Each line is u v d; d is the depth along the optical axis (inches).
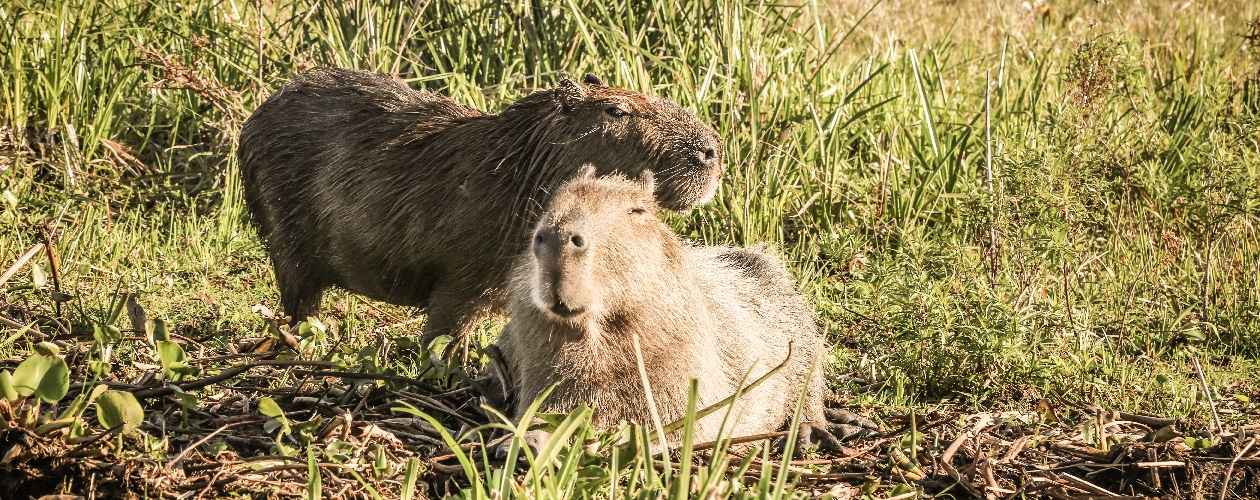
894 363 783.7
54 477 505.0
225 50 1219.9
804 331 692.1
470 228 755.4
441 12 1180.5
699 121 762.2
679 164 739.4
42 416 535.5
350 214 788.6
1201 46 1505.9
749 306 657.0
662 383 553.6
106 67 1211.2
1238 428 695.1
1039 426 668.1
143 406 593.0
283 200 826.2
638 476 535.8
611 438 546.3
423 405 619.8
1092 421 683.4
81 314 759.7
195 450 542.0
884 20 1701.5
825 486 580.7
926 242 967.6
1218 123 1190.3
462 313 774.5
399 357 764.0
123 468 502.0
